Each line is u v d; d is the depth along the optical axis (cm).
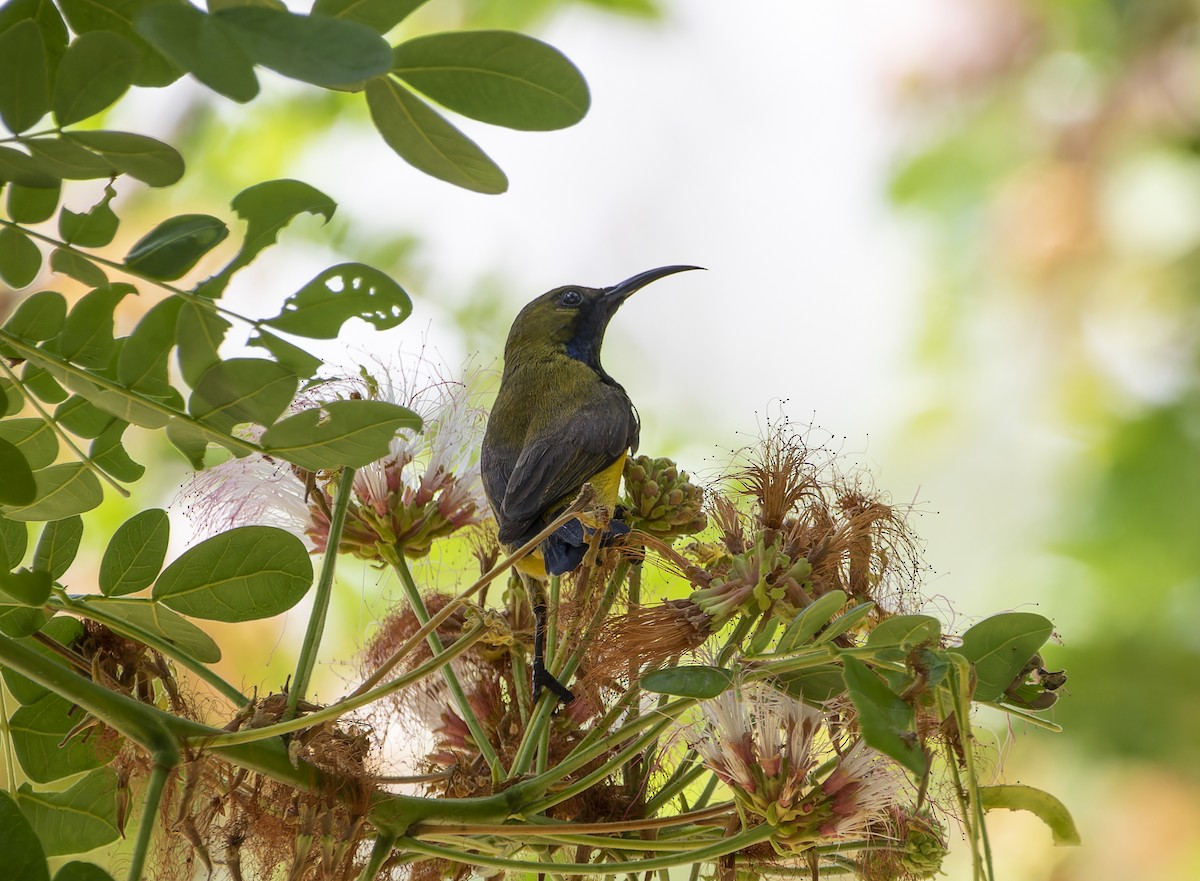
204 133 1199
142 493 1016
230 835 472
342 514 495
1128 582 1389
